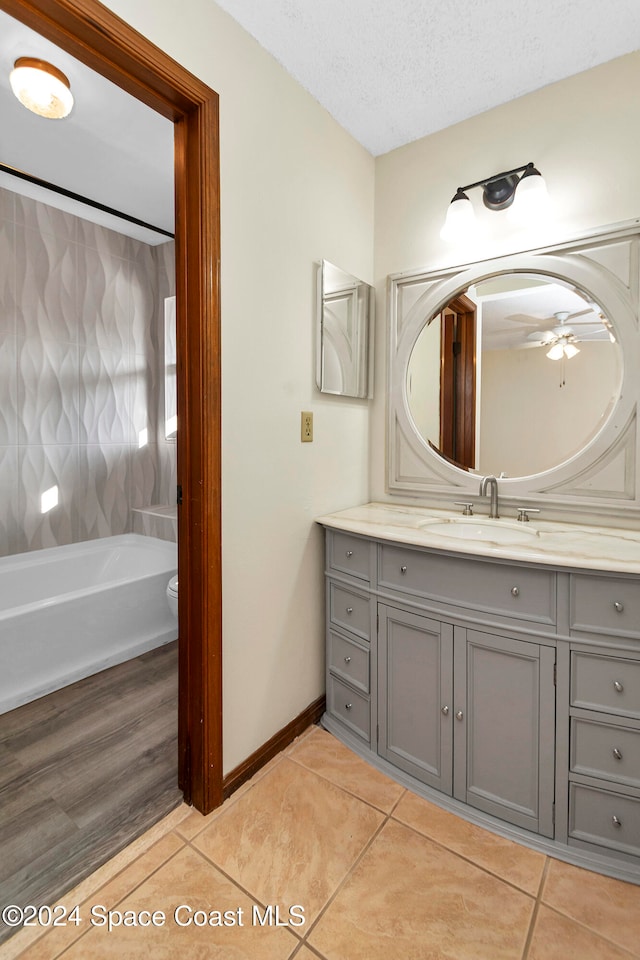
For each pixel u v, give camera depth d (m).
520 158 1.80
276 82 1.61
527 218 1.71
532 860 1.31
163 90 1.28
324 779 1.62
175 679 2.25
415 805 1.51
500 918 1.15
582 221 1.69
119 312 3.11
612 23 1.46
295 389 1.75
